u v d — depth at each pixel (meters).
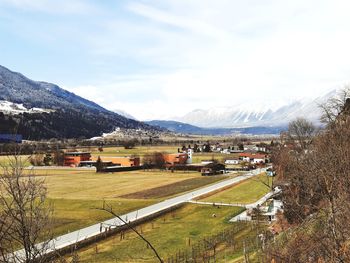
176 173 154.75
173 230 61.25
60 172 149.38
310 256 14.88
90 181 124.38
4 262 8.80
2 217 8.80
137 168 169.00
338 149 13.23
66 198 88.81
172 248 50.78
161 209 75.44
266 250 20.11
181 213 75.50
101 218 67.12
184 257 45.91
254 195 90.81
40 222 9.24
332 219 12.15
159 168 171.38
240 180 118.31
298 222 23.38
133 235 57.56
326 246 12.52
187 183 119.44
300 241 15.55
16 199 8.77
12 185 8.84
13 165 9.13
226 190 101.19
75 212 71.75
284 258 15.89
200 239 54.81
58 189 105.19
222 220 67.12
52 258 9.96
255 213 59.97
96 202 83.69
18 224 8.87
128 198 90.75
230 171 155.12
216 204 81.75
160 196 93.94
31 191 9.16
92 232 56.12
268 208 63.59
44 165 171.88
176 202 84.62
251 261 23.62
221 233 56.34
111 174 148.88
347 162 12.89
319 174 13.05
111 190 104.88
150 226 64.25
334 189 12.63
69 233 55.22
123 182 123.31
